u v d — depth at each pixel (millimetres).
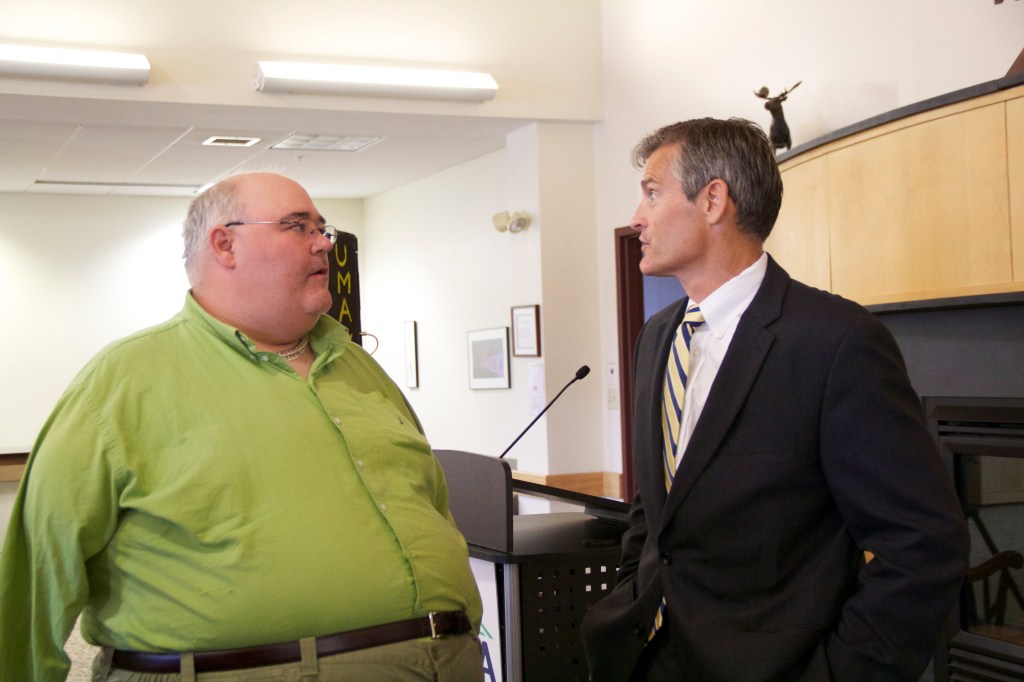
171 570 1596
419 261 9391
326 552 1629
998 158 2480
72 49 5441
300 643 1591
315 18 6051
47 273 9266
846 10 4695
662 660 1664
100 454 1591
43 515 1571
